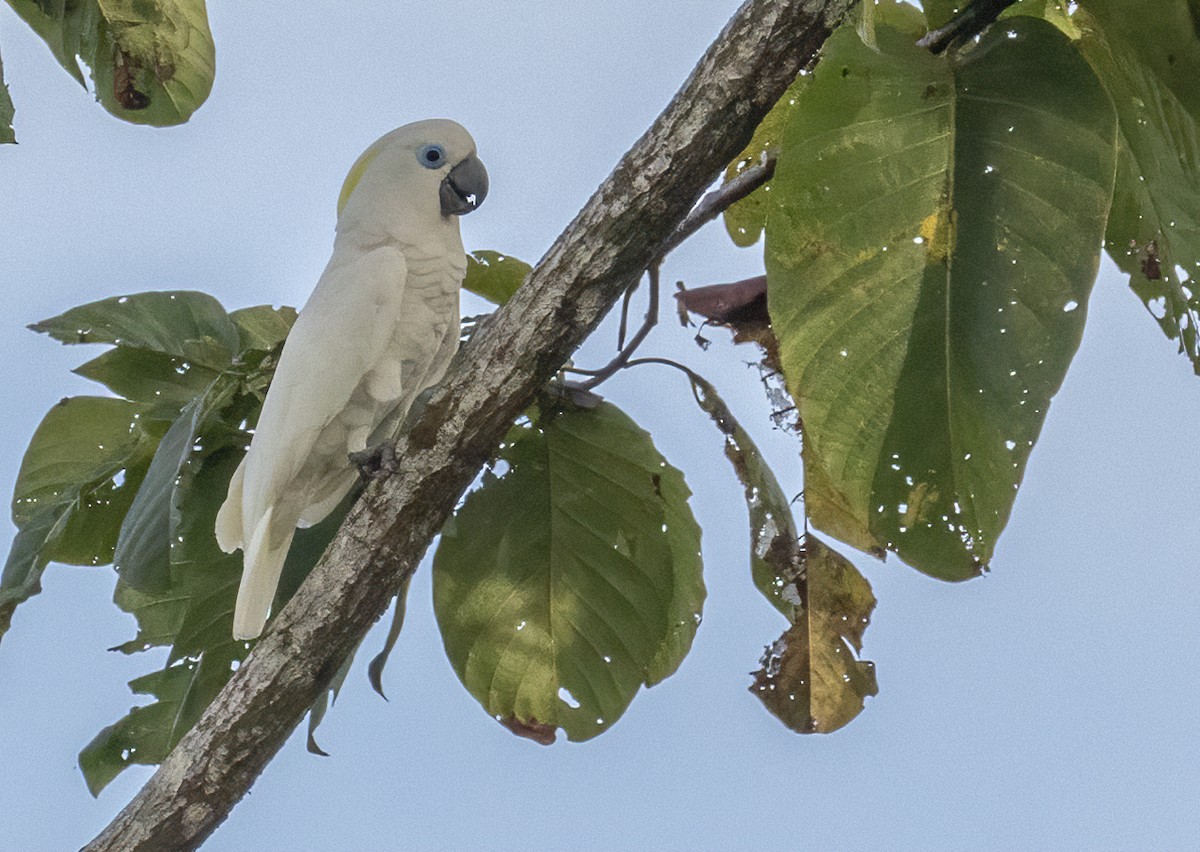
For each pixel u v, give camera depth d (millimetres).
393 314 7012
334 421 7020
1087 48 6543
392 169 7453
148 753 7996
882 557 7148
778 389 7344
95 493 7664
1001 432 5703
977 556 5805
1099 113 5742
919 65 5918
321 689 6305
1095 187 5688
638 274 5828
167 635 8195
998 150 5809
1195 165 6211
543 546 7727
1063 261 5684
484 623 7754
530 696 7836
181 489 7379
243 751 6230
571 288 5699
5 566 7207
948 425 5766
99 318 7434
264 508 6621
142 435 7512
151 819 6227
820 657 7637
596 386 7430
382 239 7324
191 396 7727
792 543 7398
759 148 7797
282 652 6160
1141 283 7086
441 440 5891
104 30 8219
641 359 7398
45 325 7367
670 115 5543
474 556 7707
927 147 5855
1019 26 5914
